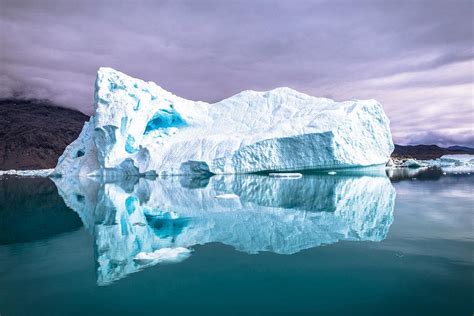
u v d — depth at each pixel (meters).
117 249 10.09
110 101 42.12
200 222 13.41
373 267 7.95
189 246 10.10
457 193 19.89
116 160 41.41
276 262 8.48
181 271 8.07
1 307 6.46
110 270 8.29
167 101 48.00
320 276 7.54
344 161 37.03
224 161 37.59
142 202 19.45
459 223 12.12
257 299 6.59
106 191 26.20
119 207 18.03
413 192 20.66
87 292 7.05
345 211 14.95
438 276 7.38
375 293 6.68
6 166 110.12
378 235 10.69
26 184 35.69
